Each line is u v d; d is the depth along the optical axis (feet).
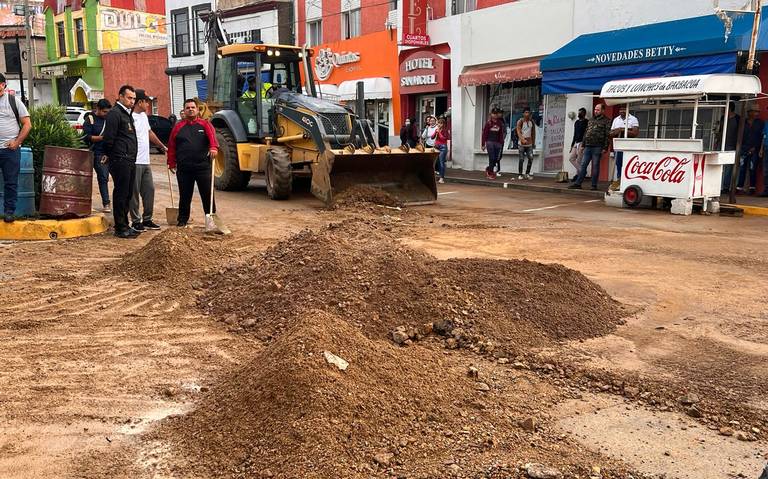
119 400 13.66
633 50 46.70
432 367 14.64
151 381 14.60
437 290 18.56
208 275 22.34
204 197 30.96
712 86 36.37
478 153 67.72
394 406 12.35
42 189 30.35
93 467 11.10
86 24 122.21
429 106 73.41
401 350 15.38
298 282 19.35
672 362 15.89
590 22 54.24
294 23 90.99
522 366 15.51
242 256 25.27
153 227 32.32
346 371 12.79
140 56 114.32
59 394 13.92
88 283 22.27
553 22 57.47
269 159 42.68
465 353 16.29
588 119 51.49
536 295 19.11
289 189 42.57
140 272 23.06
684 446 12.03
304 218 36.14
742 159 45.37
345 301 17.89
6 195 29.04
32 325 18.10
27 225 29.19
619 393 14.29
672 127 44.62
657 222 35.73
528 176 58.08
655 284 22.80
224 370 15.21
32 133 32.50
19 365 15.42
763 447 12.03
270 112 44.39
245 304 19.26
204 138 30.63
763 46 40.47
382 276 19.10
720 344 17.08
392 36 74.02
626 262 25.98
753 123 44.52
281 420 11.57
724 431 12.51
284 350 13.03
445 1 69.05
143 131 31.22
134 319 18.81
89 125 36.29
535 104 62.18
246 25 95.71
